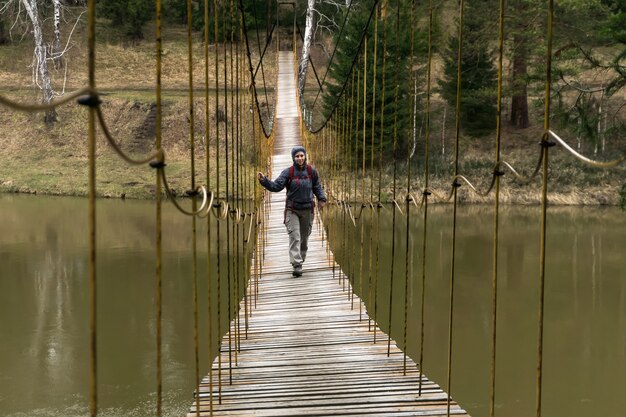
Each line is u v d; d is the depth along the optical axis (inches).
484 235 696.4
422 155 1007.6
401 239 678.5
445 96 995.9
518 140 1031.0
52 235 692.7
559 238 677.3
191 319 404.5
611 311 424.2
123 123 1182.3
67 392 295.1
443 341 374.9
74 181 1038.4
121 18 1481.3
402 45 791.7
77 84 1298.0
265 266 310.3
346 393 148.4
